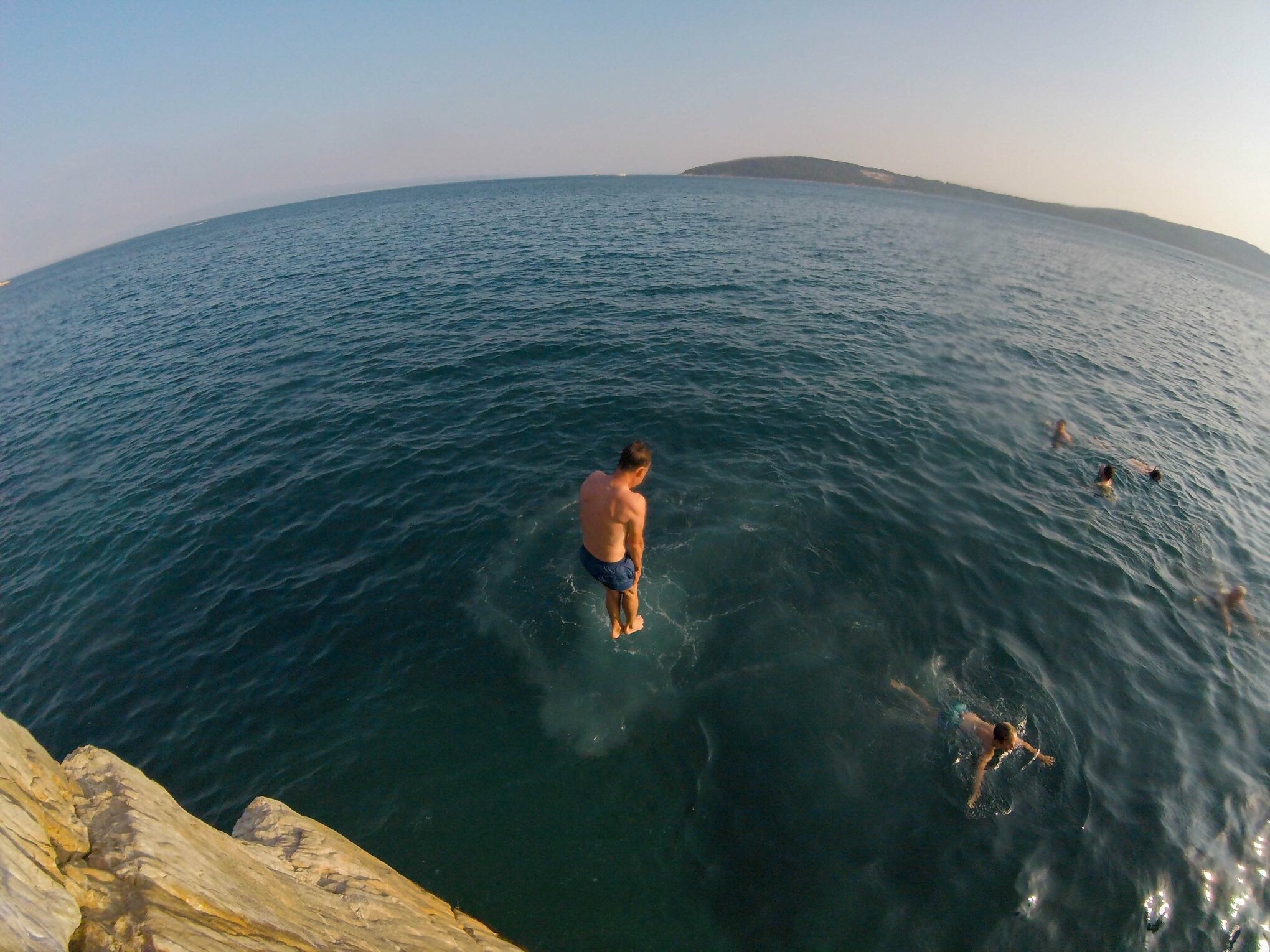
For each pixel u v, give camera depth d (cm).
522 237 3862
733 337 1823
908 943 460
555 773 585
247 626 794
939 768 589
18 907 189
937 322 2194
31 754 259
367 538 938
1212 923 485
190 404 1541
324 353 1788
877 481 1086
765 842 525
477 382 1492
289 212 11638
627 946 461
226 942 232
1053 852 526
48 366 2220
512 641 732
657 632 731
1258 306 4819
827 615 762
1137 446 1407
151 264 5238
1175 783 603
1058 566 915
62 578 951
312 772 600
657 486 1029
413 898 416
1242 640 823
